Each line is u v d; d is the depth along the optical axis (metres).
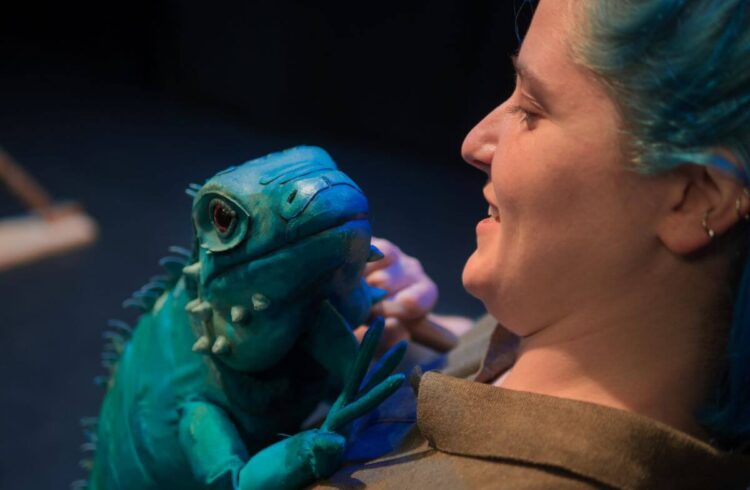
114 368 0.83
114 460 0.74
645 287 0.54
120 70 4.27
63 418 2.31
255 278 0.62
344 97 3.53
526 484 0.53
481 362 0.72
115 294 2.72
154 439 0.70
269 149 3.57
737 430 0.55
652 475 0.52
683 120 0.48
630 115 0.50
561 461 0.52
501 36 2.86
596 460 0.52
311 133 3.63
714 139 0.48
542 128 0.54
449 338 0.84
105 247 2.91
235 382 0.68
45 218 2.90
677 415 0.56
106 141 3.63
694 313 0.54
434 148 3.33
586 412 0.53
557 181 0.53
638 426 0.52
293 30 3.55
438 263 2.66
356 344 0.65
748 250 0.51
